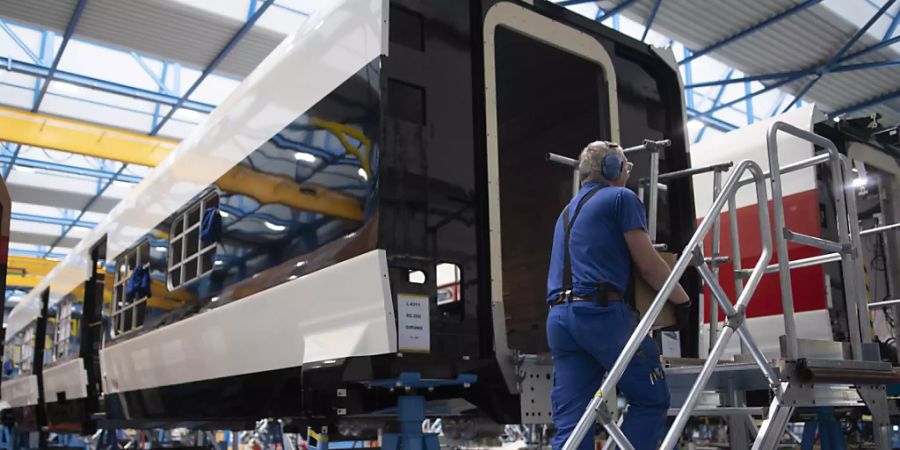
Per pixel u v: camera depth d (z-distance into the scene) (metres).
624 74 4.65
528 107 5.02
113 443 8.49
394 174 3.44
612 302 2.88
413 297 3.37
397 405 3.60
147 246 6.38
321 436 4.21
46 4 11.64
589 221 2.97
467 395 3.78
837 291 5.77
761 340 6.07
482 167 3.75
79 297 8.80
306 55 4.15
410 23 3.66
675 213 4.76
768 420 3.05
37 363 10.58
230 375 4.61
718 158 6.65
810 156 5.89
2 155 18.80
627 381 2.89
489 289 3.61
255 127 4.64
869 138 6.26
